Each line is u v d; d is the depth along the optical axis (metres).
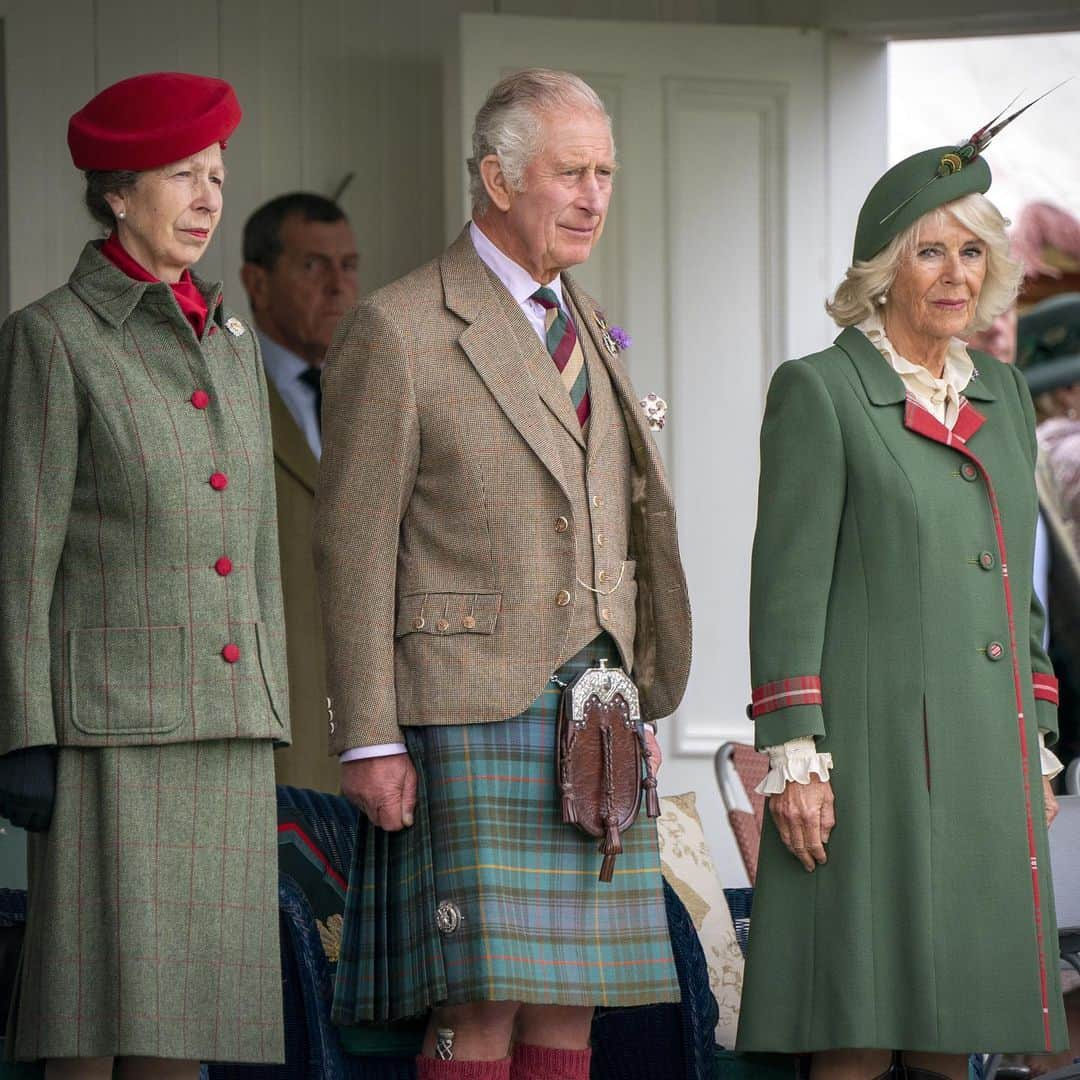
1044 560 29.08
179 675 12.06
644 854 12.79
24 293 23.64
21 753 11.73
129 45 24.14
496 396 12.52
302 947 13.29
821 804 12.86
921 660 12.88
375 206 24.88
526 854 12.27
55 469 11.94
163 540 12.12
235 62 24.55
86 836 11.88
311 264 24.34
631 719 12.66
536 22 23.55
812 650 12.88
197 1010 11.90
